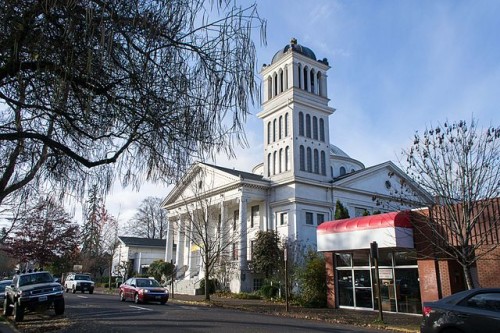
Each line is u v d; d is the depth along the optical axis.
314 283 23.36
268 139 42.34
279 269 30.11
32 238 32.34
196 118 4.54
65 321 14.35
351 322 15.89
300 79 41.84
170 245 47.47
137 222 76.56
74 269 48.78
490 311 8.45
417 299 17.86
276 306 23.98
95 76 4.28
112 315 16.86
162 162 4.84
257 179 39.94
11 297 16.88
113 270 61.09
